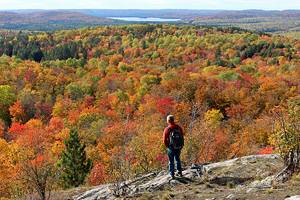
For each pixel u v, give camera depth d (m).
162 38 167.75
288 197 9.98
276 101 70.38
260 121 46.94
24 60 132.25
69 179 31.53
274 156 14.55
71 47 155.88
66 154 32.50
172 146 13.11
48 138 57.91
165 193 12.09
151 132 40.56
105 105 78.69
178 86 78.88
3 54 137.50
